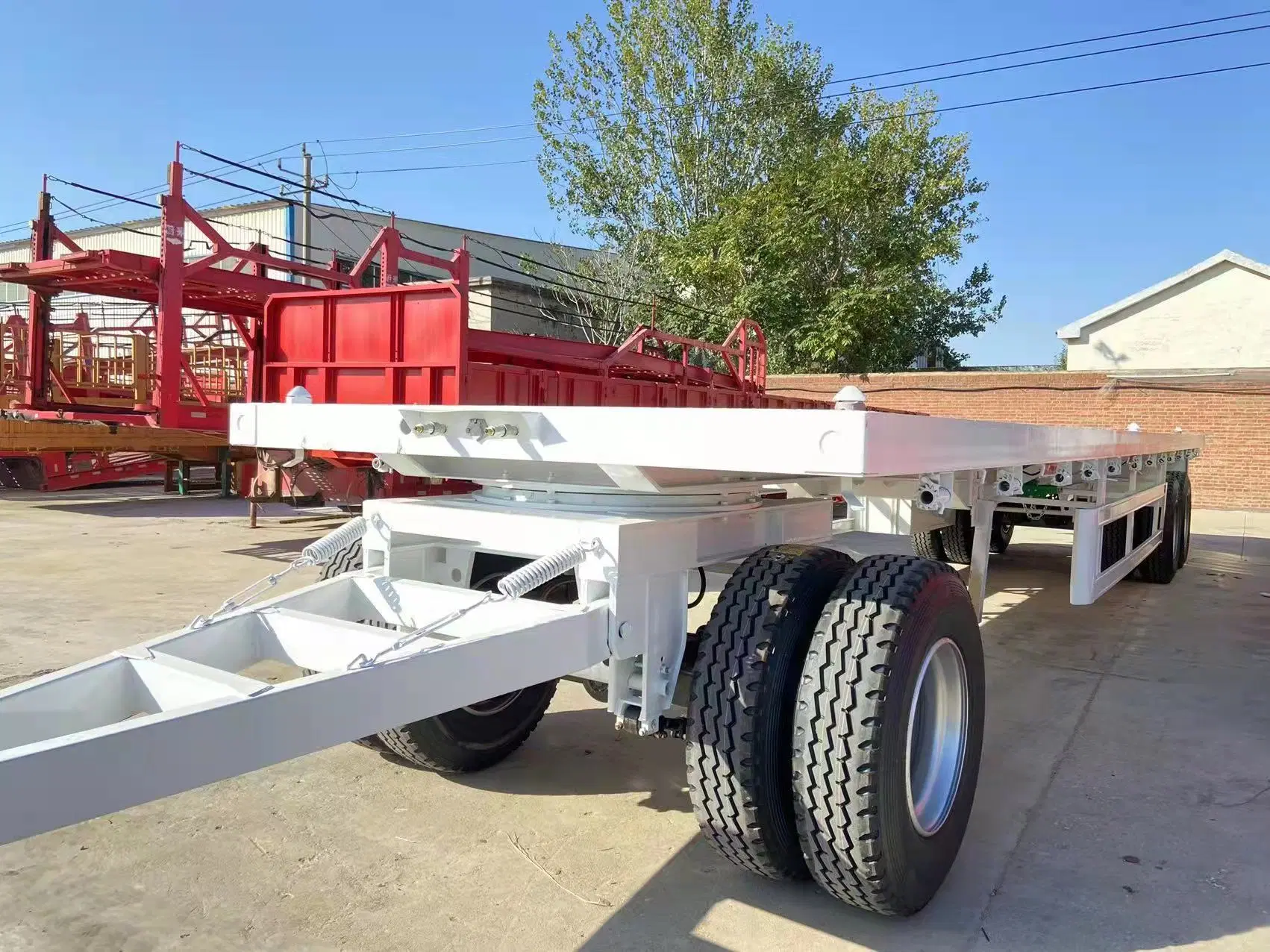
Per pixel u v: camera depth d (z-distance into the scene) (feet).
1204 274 87.97
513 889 9.23
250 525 36.91
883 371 76.33
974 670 9.57
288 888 9.21
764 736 8.14
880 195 76.64
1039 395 58.03
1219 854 10.15
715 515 9.66
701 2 87.86
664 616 8.91
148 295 30.27
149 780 4.88
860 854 7.79
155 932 8.38
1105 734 14.08
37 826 4.43
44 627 19.40
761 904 9.00
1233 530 43.04
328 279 28.84
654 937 8.38
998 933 8.53
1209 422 53.52
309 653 7.83
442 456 9.13
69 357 44.75
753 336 36.63
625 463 7.57
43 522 37.50
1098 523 16.31
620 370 28.58
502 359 22.76
